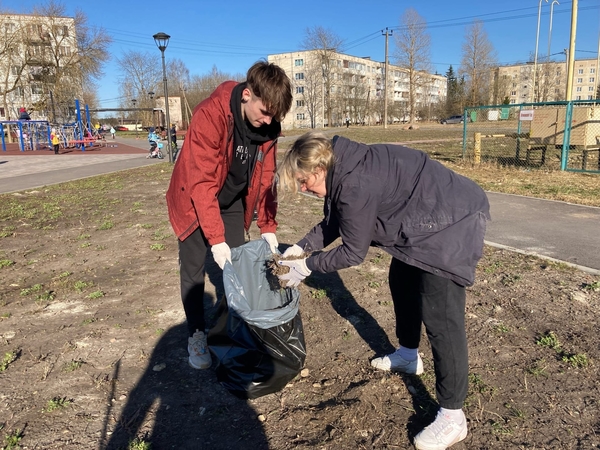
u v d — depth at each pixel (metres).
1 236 6.48
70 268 5.06
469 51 61.09
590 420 2.48
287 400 2.71
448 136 31.52
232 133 2.69
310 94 74.31
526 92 98.44
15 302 4.12
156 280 4.60
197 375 2.97
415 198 2.16
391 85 110.25
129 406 2.66
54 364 3.10
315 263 2.39
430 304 2.25
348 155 2.14
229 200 3.17
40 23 45.03
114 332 3.53
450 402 2.30
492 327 3.50
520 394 2.71
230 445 2.36
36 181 13.18
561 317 3.64
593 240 5.76
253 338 2.58
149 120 70.38
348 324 3.62
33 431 2.45
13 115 53.72
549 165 12.95
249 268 2.89
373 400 2.68
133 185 11.86
